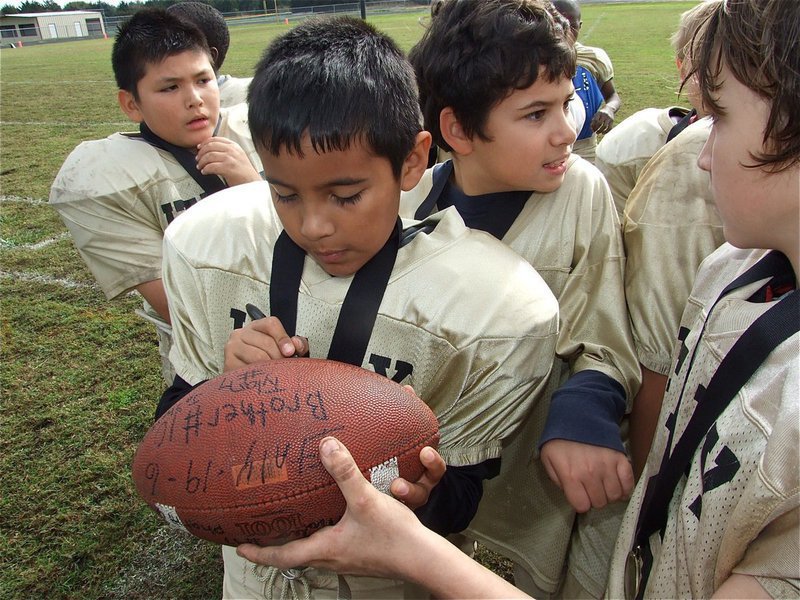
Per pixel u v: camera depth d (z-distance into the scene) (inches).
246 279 42.7
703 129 48.8
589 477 41.7
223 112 86.3
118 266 73.0
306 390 36.8
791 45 26.2
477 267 41.0
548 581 57.3
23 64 740.0
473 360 39.8
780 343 29.0
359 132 33.8
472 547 65.3
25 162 266.4
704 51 30.3
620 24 827.4
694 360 36.5
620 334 49.0
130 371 115.4
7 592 73.0
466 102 47.9
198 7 104.0
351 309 39.4
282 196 36.5
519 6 46.3
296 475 35.4
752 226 30.1
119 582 74.8
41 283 152.4
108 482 89.0
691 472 33.3
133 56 69.7
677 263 48.8
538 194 51.9
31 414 103.4
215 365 45.1
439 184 56.2
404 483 35.2
